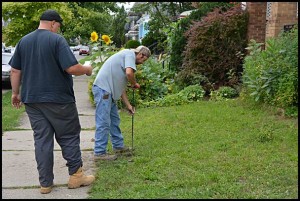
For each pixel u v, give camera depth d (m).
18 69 4.62
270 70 7.74
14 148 6.47
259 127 6.72
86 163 5.54
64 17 15.33
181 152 5.64
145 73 10.27
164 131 6.95
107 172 5.04
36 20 14.67
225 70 10.58
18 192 4.58
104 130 5.55
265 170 4.76
